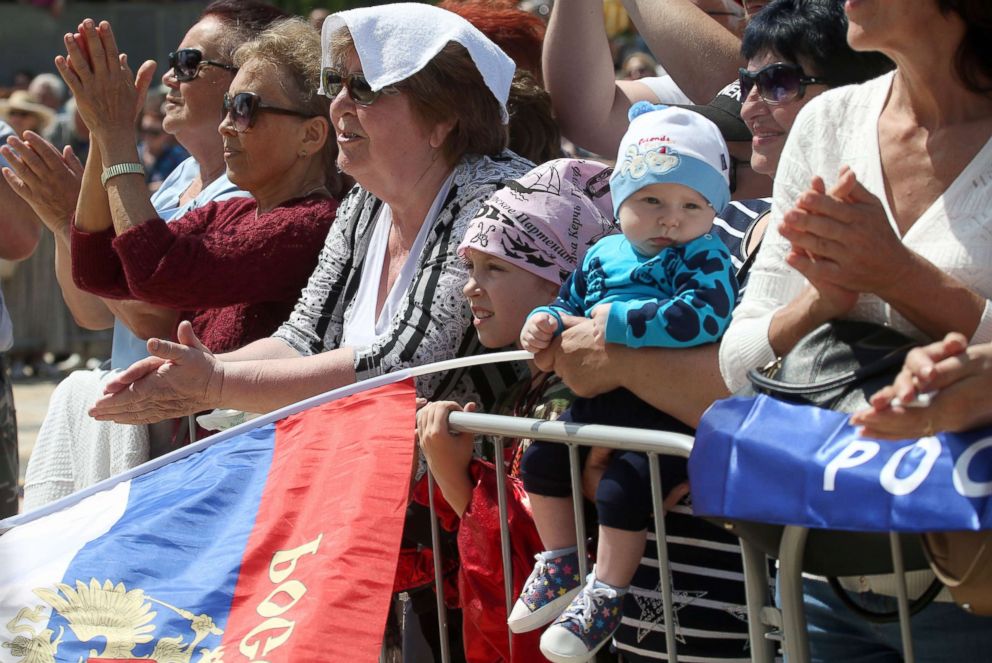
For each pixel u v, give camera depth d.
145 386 10.68
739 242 9.33
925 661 7.09
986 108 6.73
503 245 9.96
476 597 9.42
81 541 9.66
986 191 6.59
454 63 10.89
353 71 10.91
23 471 26.48
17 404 33.97
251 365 10.74
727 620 8.38
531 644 9.12
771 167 9.98
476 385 10.64
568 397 9.59
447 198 10.91
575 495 8.32
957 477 5.90
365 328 11.30
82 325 15.91
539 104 12.83
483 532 9.33
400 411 9.63
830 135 7.35
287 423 10.04
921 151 6.88
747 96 10.05
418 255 10.97
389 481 9.26
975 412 5.89
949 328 6.42
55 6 61.41
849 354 6.66
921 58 6.69
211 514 9.60
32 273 37.56
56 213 14.23
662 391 8.11
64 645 8.96
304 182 13.07
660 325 8.06
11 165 14.13
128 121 12.64
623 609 8.53
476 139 11.10
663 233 8.34
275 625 8.73
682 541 8.37
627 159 8.44
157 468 10.20
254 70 12.80
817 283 6.65
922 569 6.70
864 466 6.17
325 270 11.85
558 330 8.57
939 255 6.64
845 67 9.57
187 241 12.16
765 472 6.47
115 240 12.18
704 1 14.23
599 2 13.42
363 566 8.89
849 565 6.81
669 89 14.33
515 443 10.39
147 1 58.78
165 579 9.20
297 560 9.10
